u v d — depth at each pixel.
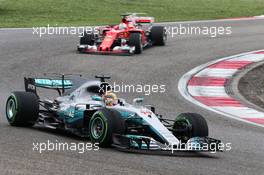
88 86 40.28
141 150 35.56
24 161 30.66
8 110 42.16
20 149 33.78
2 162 30.14
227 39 100.75
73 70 72.81
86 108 38.03
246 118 52.09
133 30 85.31
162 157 33.97
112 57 81.25
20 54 81.38
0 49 84.38
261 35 106.00
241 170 32.03
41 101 43.28
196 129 36.75
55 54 82.31
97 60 78.94
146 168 30.61
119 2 151.88
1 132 39.22
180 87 65.69
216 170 31.52
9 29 104.94
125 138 34.50
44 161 30.88
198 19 130.12
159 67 75.94
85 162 31.20
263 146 40.44
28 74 70.06
